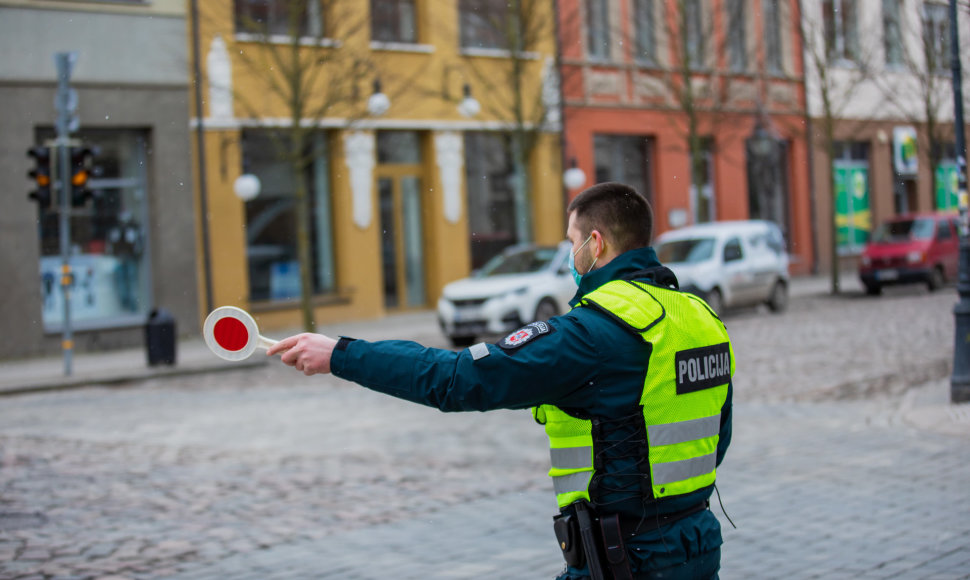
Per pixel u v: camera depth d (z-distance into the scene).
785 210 32.25
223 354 2.49
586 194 2.72
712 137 26.48
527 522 6.46
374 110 19.69
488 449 8.98
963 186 10.09
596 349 2.46
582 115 26.28
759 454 8.22
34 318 18.56
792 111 30.73
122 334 19.56
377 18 23.09
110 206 19.75
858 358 14.29
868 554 5.46
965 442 8.38
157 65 19.94
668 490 2.52
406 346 2.49
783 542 5.75
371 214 22.83
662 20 26.56
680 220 28.45
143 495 7.51
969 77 26.98
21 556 5.98
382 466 8.35
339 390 13.28
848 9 27.67
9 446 9.70
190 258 20.31
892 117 34.34
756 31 30.05
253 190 18.91
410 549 5.92
